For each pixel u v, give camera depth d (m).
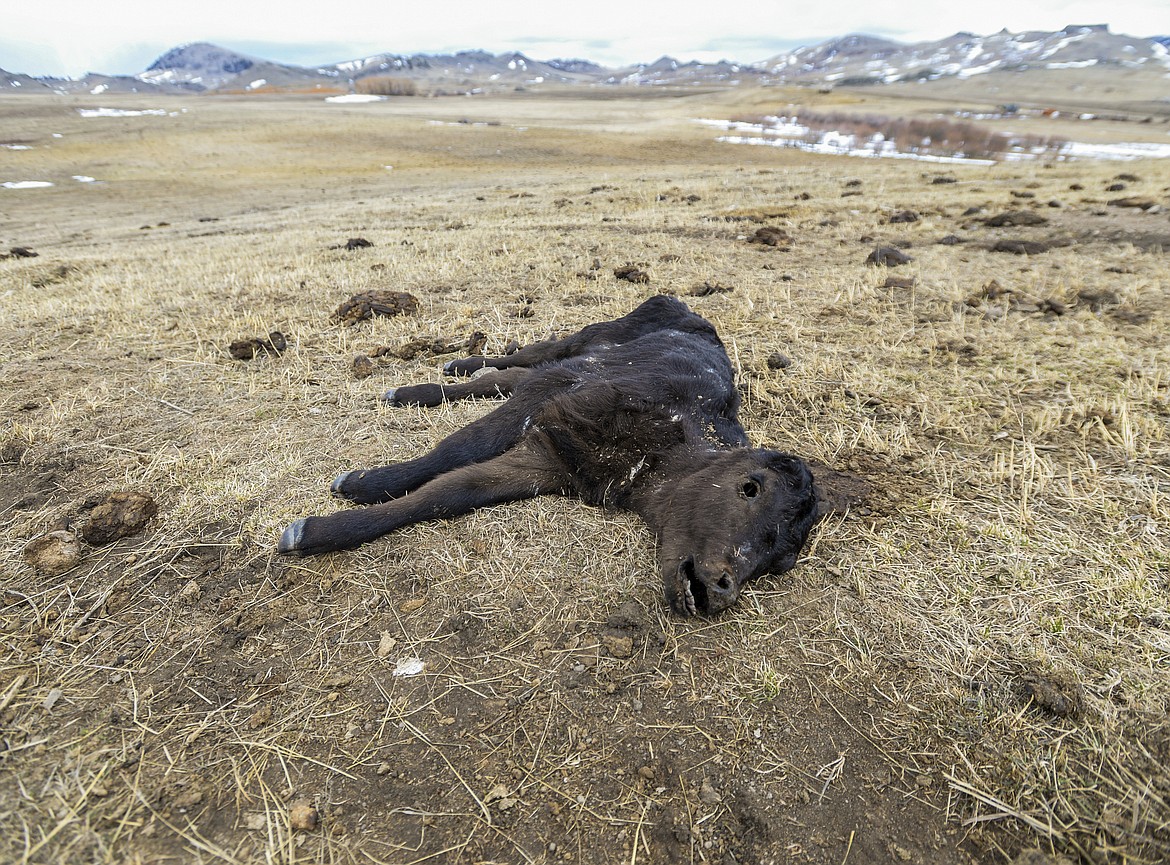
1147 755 0.75
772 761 0.77
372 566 1.00
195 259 2.98
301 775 0.74
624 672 0.87
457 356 1.73
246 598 0.95
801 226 3.34
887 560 1.03
